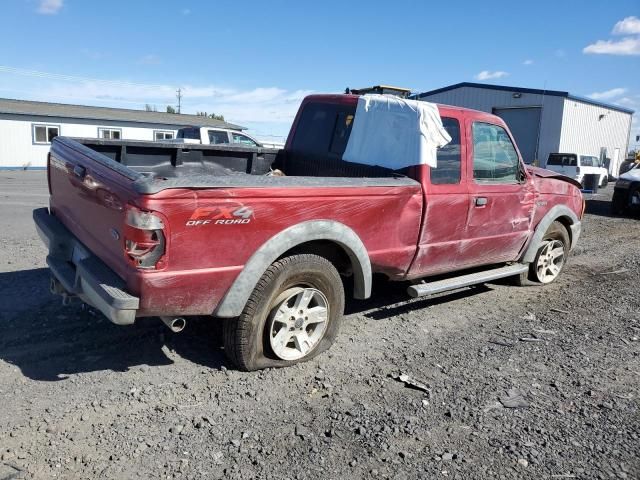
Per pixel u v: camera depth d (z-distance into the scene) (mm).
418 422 3438
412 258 4754
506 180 5680
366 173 5141
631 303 6270
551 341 4957
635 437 3367
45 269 6391
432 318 5473
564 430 3414
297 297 4062
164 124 36375
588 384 4086
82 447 3010
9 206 12297
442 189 4816
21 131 30750
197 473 2840
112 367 3986
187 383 3799
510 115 32250
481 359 4473
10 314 4867
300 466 2938
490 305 6016
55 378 3775
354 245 4188
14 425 3176
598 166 26781
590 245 10242
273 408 3537
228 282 3572
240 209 3502
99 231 3670
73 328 4625
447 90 34625
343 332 4930
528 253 6254
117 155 5133
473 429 3387
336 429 3316
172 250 3279
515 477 2928
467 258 5398
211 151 5707
